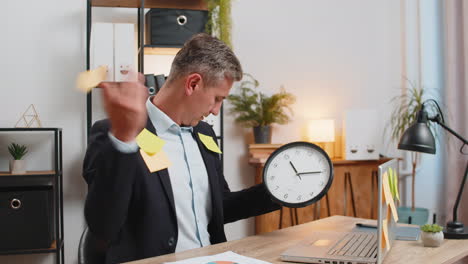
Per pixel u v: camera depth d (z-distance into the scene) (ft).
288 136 11.21
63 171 9.48
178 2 9.23
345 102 11.84
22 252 8.18
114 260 4.95
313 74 11.53
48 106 9.43
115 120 3.35
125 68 8.64
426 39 12.56
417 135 6.22
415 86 12.51
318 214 10.66
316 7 11.60
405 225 5.98
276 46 11.17
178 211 5.40
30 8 9.36
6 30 9.23
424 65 12.52
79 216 9.53
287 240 4.97
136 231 5.07
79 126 9.57
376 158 11.05
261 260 4.12
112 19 9.79
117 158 3.91
